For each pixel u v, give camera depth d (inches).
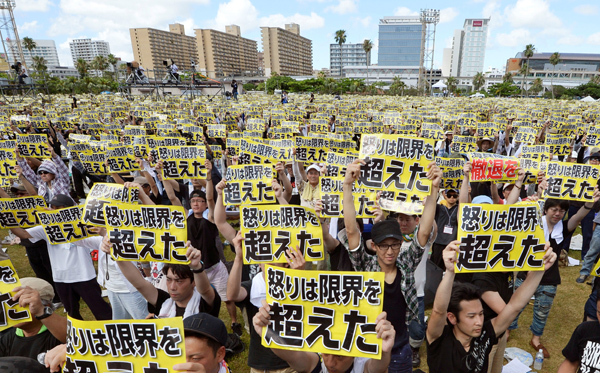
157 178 362.9
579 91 3427.7
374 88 3720.5
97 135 605.6
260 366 134.7
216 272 205.6
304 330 101.9
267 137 534.9
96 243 190.9
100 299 201.2
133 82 1497.3
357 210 190.4
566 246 305.3
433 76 6092.5
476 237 119.3
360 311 98.8
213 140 487.2
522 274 192.2
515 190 198.2
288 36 6904.5
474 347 113.6
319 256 139.1
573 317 228.5
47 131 564.7
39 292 113.6
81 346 92.2
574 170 202.1
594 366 107.0
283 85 3619.6
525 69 3693.4
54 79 2283.5
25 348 114.2
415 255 139.3
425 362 195.8
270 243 139.4
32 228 202.2
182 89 1766.7
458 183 271.6
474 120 611.5
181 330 91.3
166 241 137.0
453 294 110.6
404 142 149.5
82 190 438.0
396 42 6737.2
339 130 546.3
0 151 274.7
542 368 188.5
